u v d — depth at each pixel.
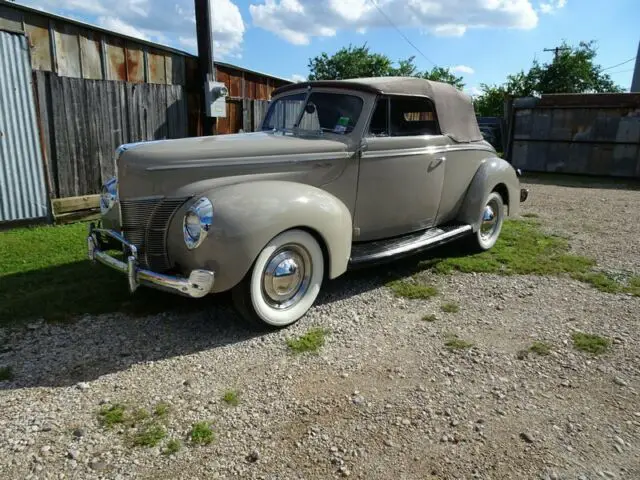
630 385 3.00
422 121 4.87
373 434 2.51
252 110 10.52
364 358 3.28
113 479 2.19
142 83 7.84
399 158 4.57
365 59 35.91
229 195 3.37
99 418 2.61
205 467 2.27
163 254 3.54
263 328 3.63
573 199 10.13
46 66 6.64
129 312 3.94
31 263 5.09
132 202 3.60
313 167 4.01
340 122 4.39
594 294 4.52
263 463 2.30
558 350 3.43
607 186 12.30
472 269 5.16
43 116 6.66
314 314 3.97
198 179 3.56
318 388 2.92
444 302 4.28
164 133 8.34
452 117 5.18
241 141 3.89
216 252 3.21
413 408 2.74
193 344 3.44
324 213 3.67
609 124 13.62
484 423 2.62
